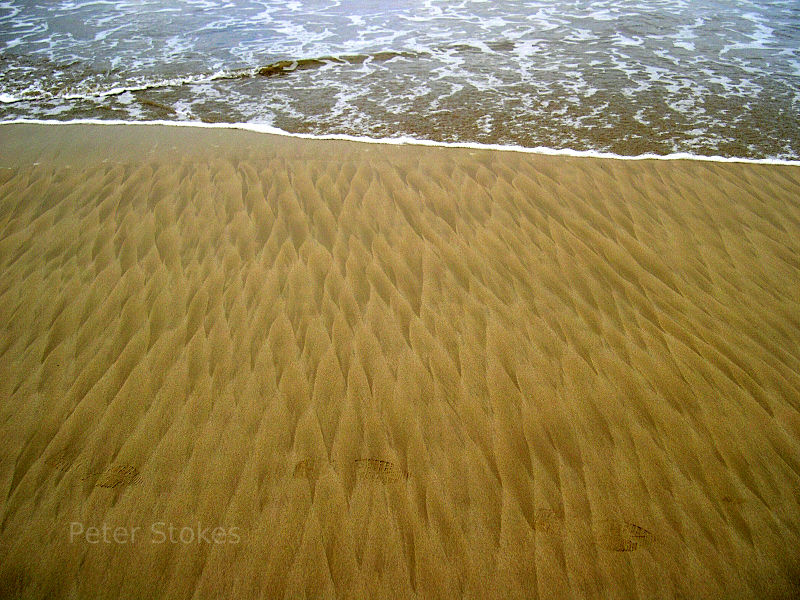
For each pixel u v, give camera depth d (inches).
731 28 341.4
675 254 165.5
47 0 371.6
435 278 153.8
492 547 99.8
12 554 97.3
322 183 190.2
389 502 105.6
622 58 305.7
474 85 277.7
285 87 273.4
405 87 275.6
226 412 119.7
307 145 217.8
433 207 180.4
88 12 357.4
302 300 145.7
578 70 293.1
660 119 243.6
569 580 96.0
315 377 126.8
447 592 94.4
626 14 366.0
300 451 113.2
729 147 221.3
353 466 111.0
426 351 133.6
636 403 123.9
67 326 138.2
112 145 213.8
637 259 163.2
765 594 95.0
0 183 186.7
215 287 148.9
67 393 122.7
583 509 105.3
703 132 232.8
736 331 141.8
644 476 110.9
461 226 172.9
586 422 120.0
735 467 112.7
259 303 144.5
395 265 157.5
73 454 112.0
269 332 136.9
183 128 230.4
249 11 370.6
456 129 234.8
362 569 96.9
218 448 113.4
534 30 344.2
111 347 133.1
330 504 105.0
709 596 94.6
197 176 193.0
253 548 99.1
